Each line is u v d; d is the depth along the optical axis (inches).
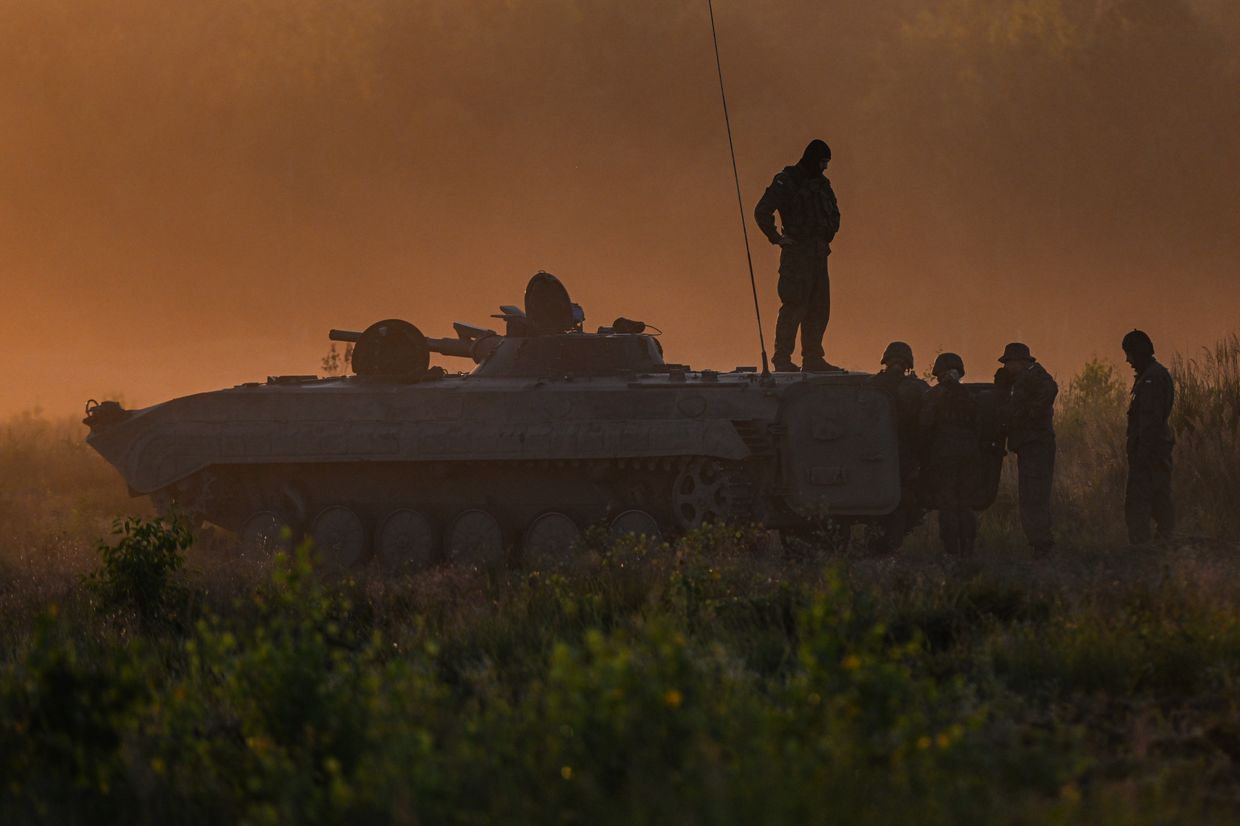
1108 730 1004.6
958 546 2000.5
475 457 2078.0
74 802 872.3
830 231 2336.4
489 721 884.6
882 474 2000.5
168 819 841.5
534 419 2082.9
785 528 2119.8
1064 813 740.0
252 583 1697.8
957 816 741.3
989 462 2065.7
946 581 1480.1
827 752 772.6
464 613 1440.7
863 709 853.8
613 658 866.1
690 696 846.5
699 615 1334.9
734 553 1740.9
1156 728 994.1
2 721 954.1
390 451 2101.4
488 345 2460.6
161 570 1620.3
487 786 782.5
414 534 2161.7
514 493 2151.8
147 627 1509.6
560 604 1440.7
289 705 904.3
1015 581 1528.1
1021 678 1136.8
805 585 1412.4
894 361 2096.5
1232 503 2146.9
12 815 852.6
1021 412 1963.6
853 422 2010.3
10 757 916.6
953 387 2000.5
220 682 1112.8
